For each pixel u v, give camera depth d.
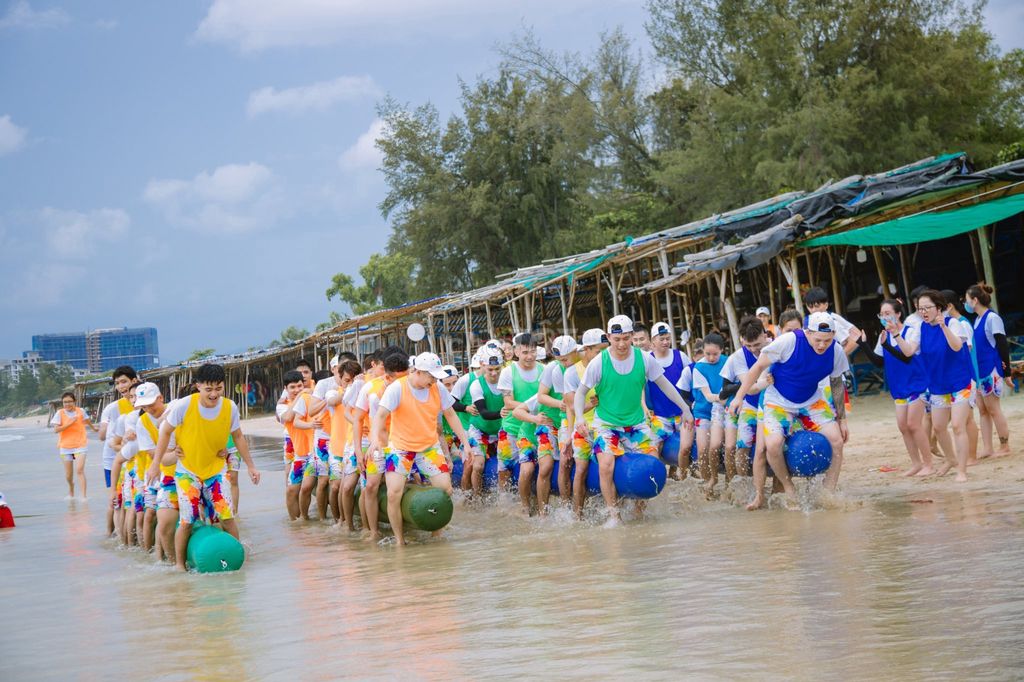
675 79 40.53
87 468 23.59
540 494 9.22
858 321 22.33
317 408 10.54
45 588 7.70
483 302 27.38
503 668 4.29
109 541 10.47
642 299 24.86
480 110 44.53
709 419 9.51
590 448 8.64
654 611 5.07
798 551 6.25
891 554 5.86
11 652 5.51
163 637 5.57
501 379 9.45
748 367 8.65
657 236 21.03
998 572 5.16
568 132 41.28
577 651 4.45
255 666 4.72
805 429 8.19
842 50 31.23
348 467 9.64
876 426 13.55
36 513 13.80
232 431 8.10
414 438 8.49
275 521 11.02
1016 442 10.27
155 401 8.51
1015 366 15.17
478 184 44.50
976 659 3.85
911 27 31.09
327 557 8.20
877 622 4.46
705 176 35.22
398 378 8.59
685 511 8.69
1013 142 32.66
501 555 7.41
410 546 8.39
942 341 8.76
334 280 61.88
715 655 4.19
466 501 10.62
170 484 8.27
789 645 4.23
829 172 29.81
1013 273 20.27
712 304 21.92
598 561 6.68
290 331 73.56
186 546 8.02
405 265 59.59
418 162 45.00
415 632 5.14
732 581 5.58
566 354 8.95
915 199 15.75
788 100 32.03
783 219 18.33
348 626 5.43
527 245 44.06
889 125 30.97
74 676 4.86
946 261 20.98
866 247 20.75
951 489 8.21
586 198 41.22
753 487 8.88
